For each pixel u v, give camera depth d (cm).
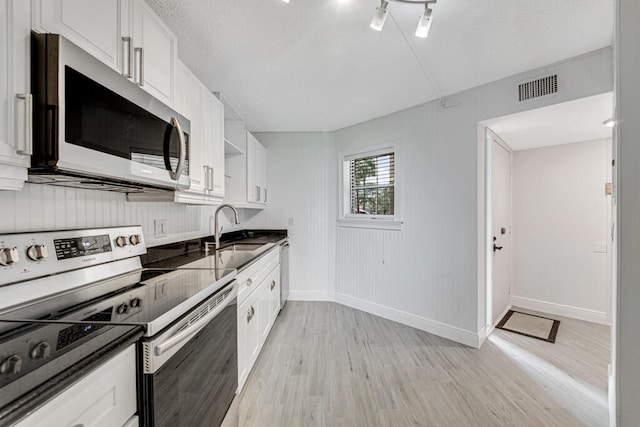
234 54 207
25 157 81
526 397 189
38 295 106
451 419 169
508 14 166
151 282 134
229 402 148
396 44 195
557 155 346
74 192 133
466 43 194
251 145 328
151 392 83
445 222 279
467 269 264
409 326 308
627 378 117
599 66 200
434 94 275
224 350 141
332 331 296
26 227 111
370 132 352
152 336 84
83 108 94
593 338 278
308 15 166
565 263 340
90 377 65
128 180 117
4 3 75
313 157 404
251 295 210
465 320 265
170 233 213
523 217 370
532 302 363
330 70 231
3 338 74
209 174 204
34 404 50
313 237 405
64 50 86
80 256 125
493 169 303
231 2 154
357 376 214
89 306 100
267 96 282
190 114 179
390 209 338
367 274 354
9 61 76
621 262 118
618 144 119
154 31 140
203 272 155
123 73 118
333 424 165
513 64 220
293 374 217
